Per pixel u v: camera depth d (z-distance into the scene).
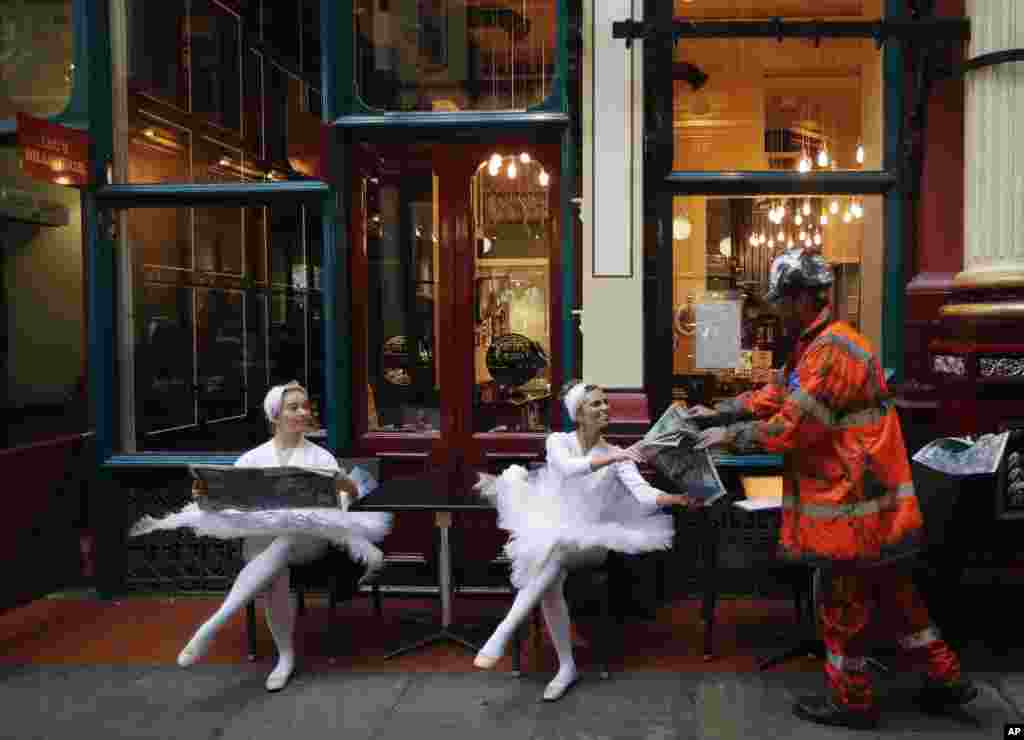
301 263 5.31
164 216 5.40
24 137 4.59
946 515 3.92
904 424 4.90
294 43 5.30
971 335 4.61
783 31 4.76
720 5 5.13
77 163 5.07
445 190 5.29
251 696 3.92
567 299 5.11
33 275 5.30
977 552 4.07
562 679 3.88
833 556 3.41
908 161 4.92
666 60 4.95
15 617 5.00
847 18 5.09
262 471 4.09
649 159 5.03
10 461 4.86
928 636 3.59
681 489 4.02
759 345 5.09
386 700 3.86
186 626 4.84
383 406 5.39
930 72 4.78
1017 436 3.90
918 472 4.11
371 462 4.79
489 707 3.77
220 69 5.37
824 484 3.47
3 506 4.81
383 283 5.36
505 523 4.04
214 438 5.42
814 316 3.63
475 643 4.44
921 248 4.96
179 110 5.41
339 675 4.14
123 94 5.41
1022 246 4.57
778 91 5.09
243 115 5.35
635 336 5.02
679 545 5.09
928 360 4.94
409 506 4.07
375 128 5.23
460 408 5.32
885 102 5.05
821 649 4.17
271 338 5.37
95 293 5.29
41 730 3.61
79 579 5.44
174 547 5.35
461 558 5.23
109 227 5.32
